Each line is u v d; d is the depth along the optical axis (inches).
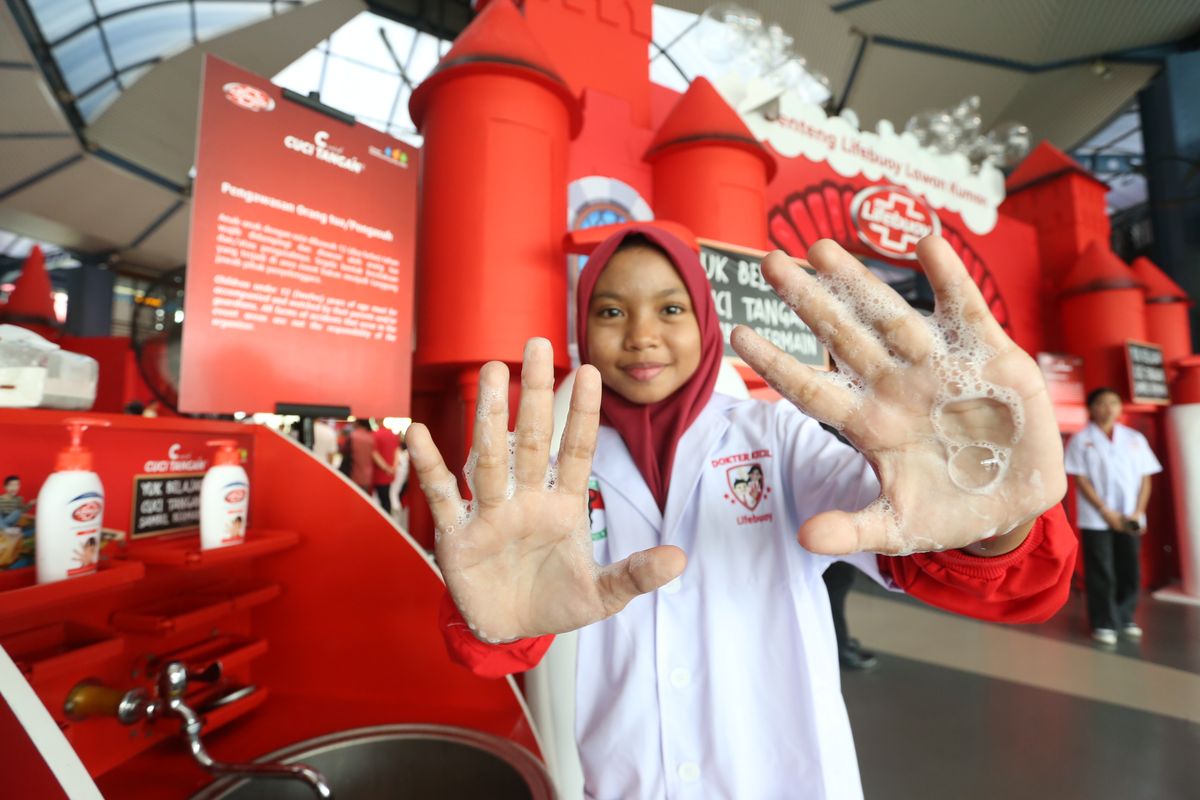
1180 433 146.0
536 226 67.8
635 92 95.7
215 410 44.8
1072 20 186.2
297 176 50.3
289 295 49.4
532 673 46.4
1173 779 62.6
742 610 24.4
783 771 22.9
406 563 38.8
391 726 34.2
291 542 38.8
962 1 180.9
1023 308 151.8
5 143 244.1
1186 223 180.1
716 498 25.7
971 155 154.9
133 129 255.0
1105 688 86.0
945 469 16.3
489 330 65.0
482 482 17.6
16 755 17.9
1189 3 174.4
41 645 27.5
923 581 20.6
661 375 27.4
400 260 57.2
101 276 344.2
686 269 28.4
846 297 17.1
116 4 190.9
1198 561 141.4
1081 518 111.7
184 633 35.1
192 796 27.8
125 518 32.7
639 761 24.0
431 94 70.1
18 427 27.6
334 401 51.7
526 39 69.2
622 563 17.3
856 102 232.8
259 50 218.2
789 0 183.6
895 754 67.8
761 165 88.8
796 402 17.1
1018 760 66.3
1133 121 248.4
